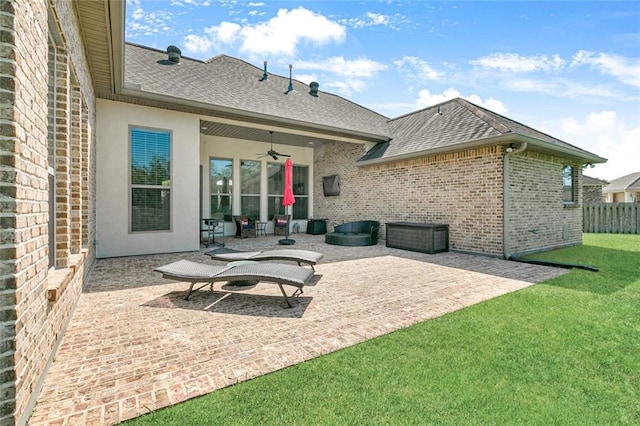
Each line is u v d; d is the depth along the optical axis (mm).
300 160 15031
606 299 4449
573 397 2242
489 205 8102
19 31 1904
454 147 8453
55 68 3592
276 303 4367
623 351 2912
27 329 2000
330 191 13953
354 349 2963
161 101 7723
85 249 5109
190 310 4055
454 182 8945
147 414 2045
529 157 8562
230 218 12898
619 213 14359
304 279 4297
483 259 7781
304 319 3766
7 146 1786
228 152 13070
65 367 2627
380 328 3490
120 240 7762
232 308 4145
